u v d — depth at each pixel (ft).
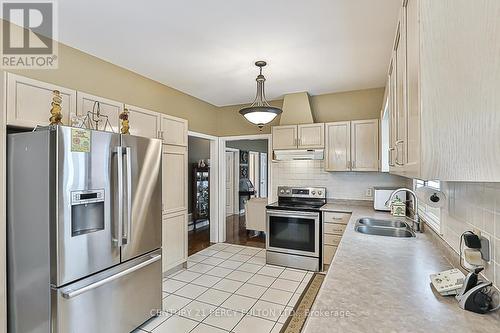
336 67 10.00
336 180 13.24
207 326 7.42
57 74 8.09
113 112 8.59
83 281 5.92
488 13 2.13
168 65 9.93
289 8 6.41
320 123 12.57
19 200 5.80
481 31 2.15
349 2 6.16
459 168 2.16
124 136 6.98
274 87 12.39
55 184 5.45
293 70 10.33
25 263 5.73
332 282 4.19
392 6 6.30
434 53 2.24
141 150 7.51
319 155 12.57
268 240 12.26
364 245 6.18
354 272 4.58
